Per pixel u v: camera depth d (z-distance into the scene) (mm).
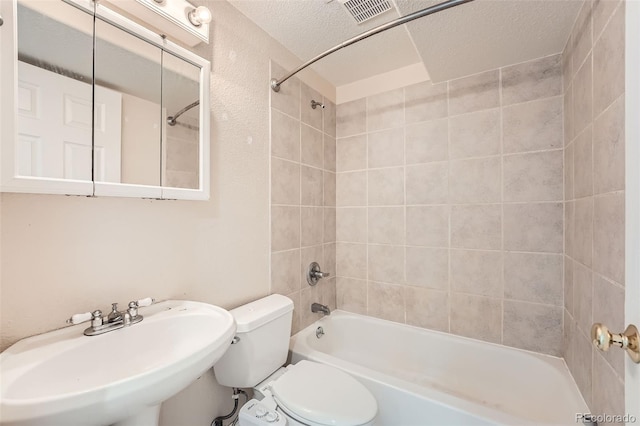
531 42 1325
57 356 679
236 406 1189
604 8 897
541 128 1457
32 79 699
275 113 1558
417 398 1131
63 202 781
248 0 1268
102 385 538
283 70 1620
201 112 1103
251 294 1406
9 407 474
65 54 762
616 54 812
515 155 1522
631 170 510
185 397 1102
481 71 1604
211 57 1210
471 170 1646
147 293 974
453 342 1660
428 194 1782
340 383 1155
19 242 708
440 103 1740
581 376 1145
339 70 1899
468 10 1112
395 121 1901
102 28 842
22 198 712
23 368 619
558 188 1419
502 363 1515
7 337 691
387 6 1284
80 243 813
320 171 1959
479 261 1630
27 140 682
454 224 1700
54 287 764
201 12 1042
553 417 1258
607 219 877
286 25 1443
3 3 642
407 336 1802
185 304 1017
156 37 962
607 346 536
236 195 1325
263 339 1188
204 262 1178
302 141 1782
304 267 1796
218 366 1145
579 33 1131
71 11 776
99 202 856
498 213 1572
